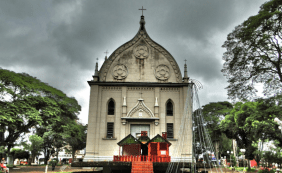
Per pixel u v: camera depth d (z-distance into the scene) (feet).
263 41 90.17
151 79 101.40
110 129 95.86
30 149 195.21
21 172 100.37
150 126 95.71
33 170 114.52
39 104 128.16
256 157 154.81
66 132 150.41
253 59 96.63
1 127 110.11
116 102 98.07
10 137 135.03
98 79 100.37
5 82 116.78
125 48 104.78
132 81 100.73
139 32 107.14
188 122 93.97
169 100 99.25
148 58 103.91
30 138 185.47
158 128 94.89
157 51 104.94
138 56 103.96
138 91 99.60
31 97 120.47
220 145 207.10
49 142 187.11
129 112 96.68
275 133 103.81
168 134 95.45
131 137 77.66
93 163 73.61
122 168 74.79
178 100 98.58
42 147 191.31
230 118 153.28
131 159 74.08
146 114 96.84
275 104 98.43
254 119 108.99
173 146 92.48
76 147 216.54
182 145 91.09
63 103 140.26
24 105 112.98
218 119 193.26
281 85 96.12
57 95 141.90
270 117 103.50
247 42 95.66
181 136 92.79
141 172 69.77
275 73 96.78
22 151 225.97
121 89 99.45
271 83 97.45
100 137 93.86
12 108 108.06
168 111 98.89
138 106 97.55
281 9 89.56
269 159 96.43
